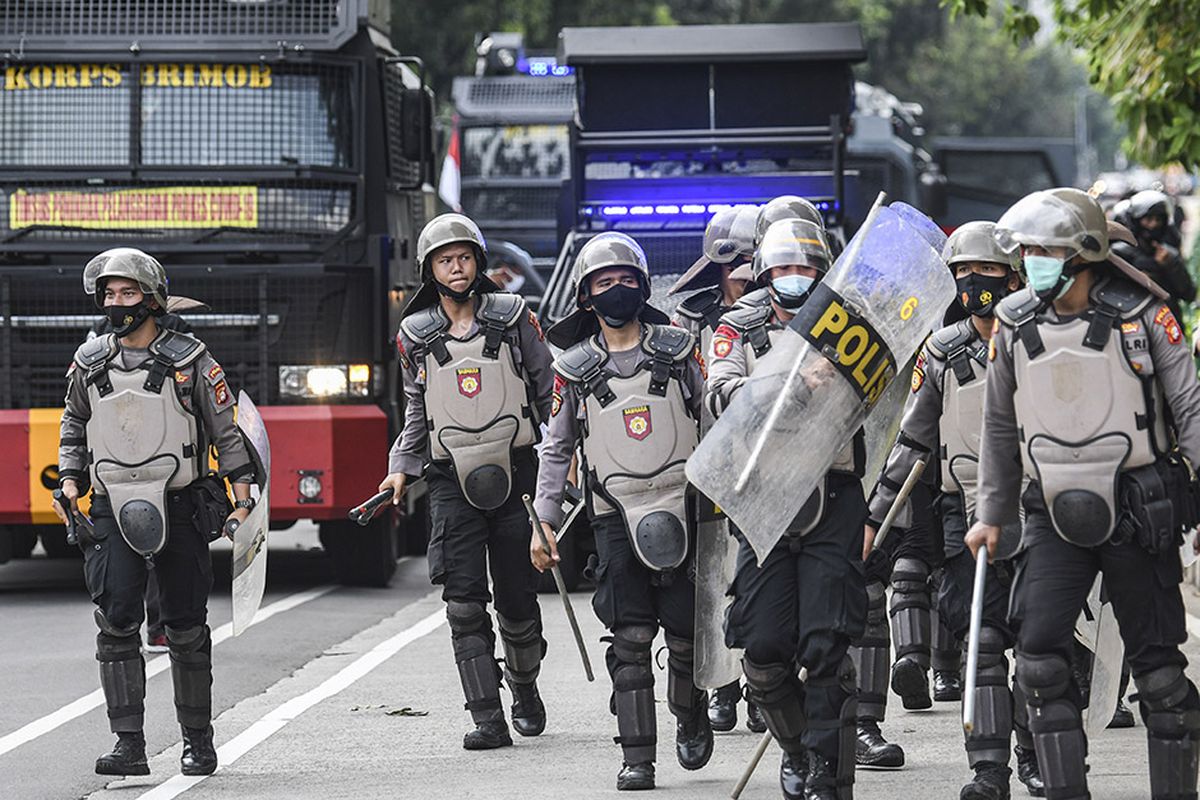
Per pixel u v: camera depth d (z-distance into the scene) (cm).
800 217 2012
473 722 2620
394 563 4456
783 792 2016
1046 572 1773
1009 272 2217
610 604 2203
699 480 1884
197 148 4138
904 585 2448
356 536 4275
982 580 1836
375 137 4206
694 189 4750
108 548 2291
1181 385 1733
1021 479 1831
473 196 7494
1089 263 1753
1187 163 3819
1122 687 2550
